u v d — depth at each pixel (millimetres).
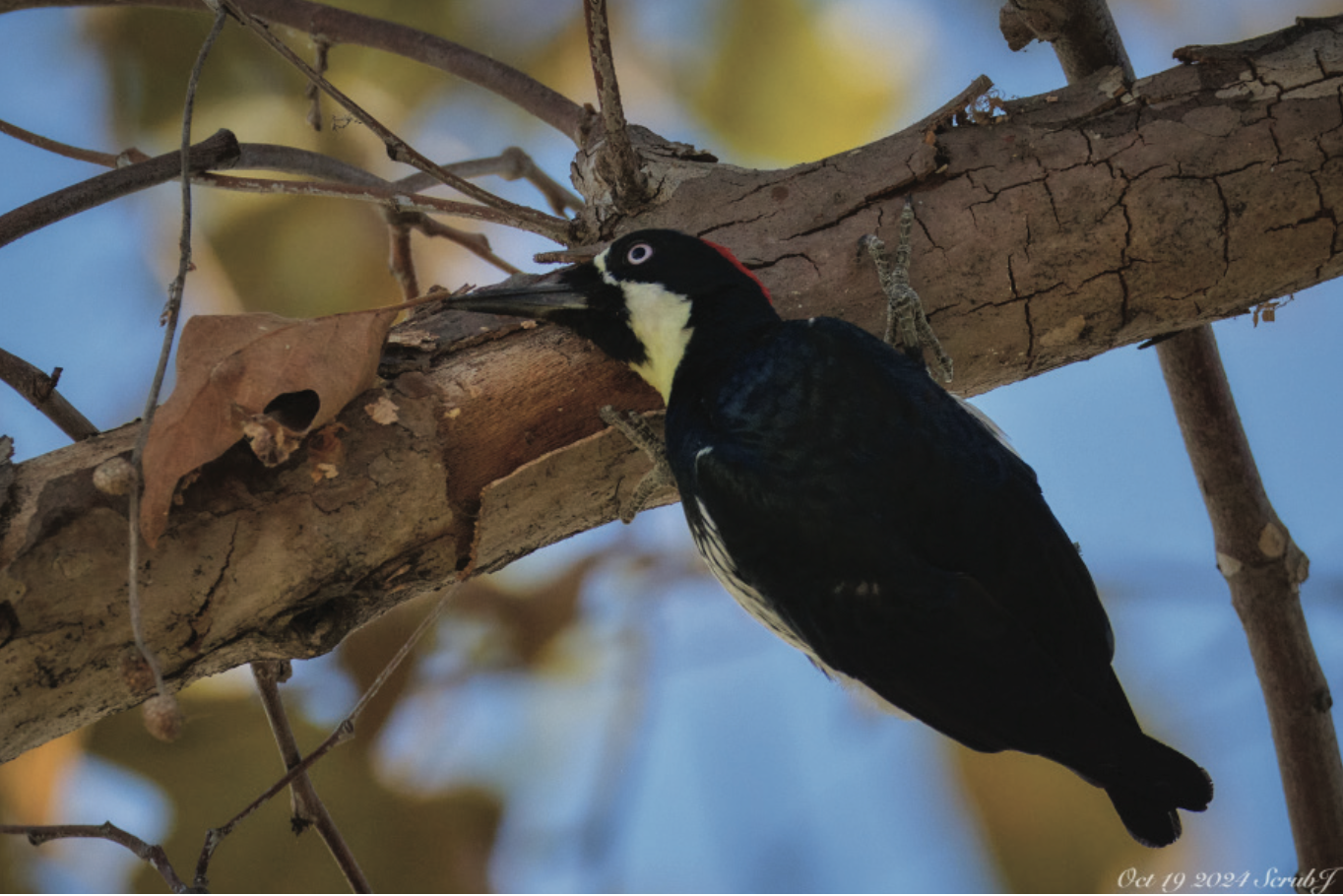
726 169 9227
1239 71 8914
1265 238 8781
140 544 7059
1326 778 10375
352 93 12977
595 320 8383
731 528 7910
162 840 10867
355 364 7367
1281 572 10312
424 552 7969
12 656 6941
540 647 11938
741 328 8391
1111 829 11531
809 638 7949
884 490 7727
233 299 12766
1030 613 7742
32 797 10797
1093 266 8727
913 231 8703
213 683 11109
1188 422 10320
